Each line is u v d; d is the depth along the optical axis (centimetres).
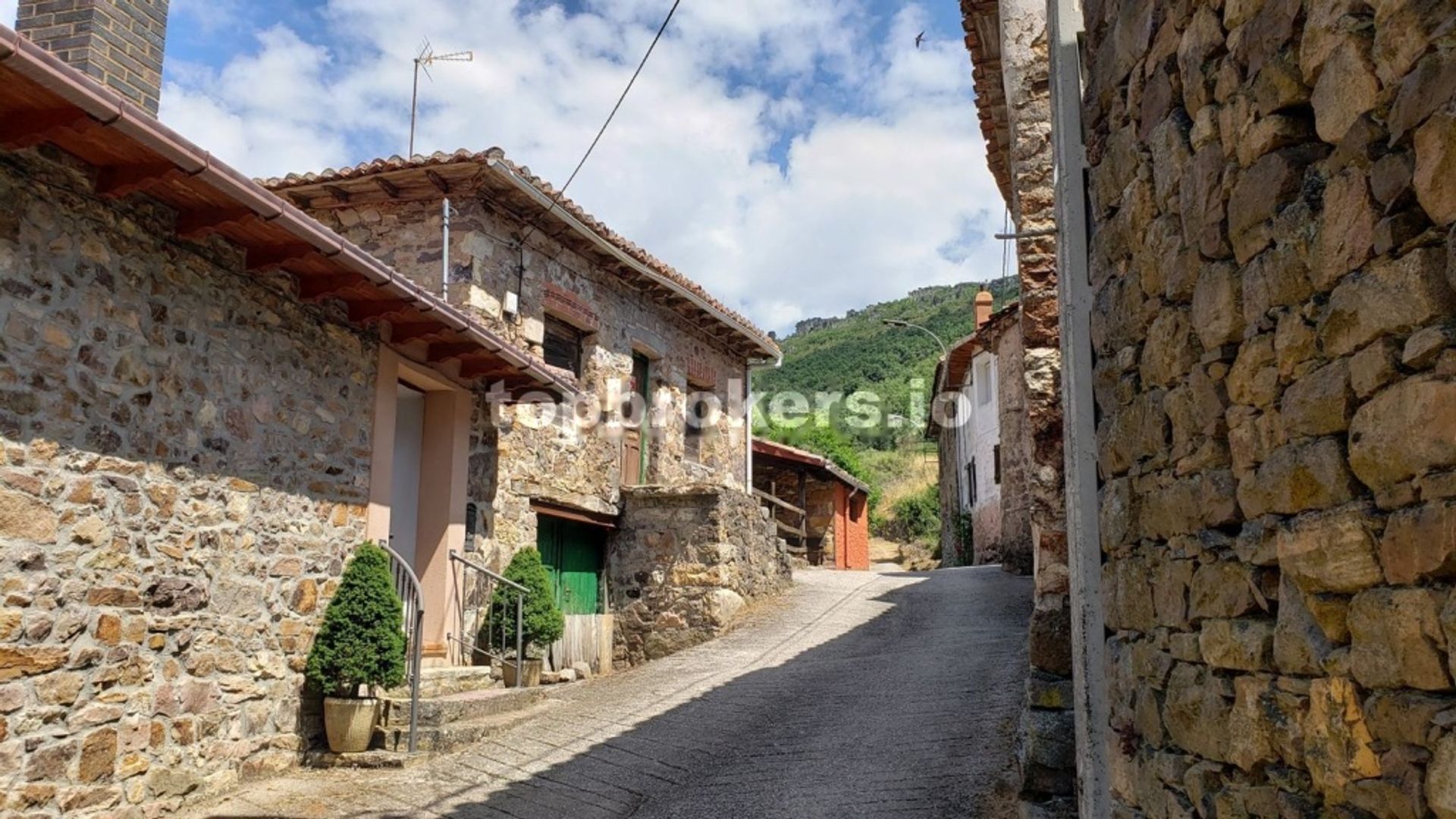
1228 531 262
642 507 1227
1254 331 241
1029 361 516
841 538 2156
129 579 573
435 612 896
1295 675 223
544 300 1113
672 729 775
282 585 696
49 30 683
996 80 688
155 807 580
